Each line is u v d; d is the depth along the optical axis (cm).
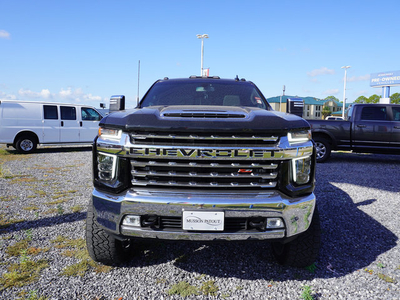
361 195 532
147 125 218
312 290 242
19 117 1115
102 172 236
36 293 232
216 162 220
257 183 226
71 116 1209
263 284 250
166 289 242
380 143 881
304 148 231
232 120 225
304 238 254
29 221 385
